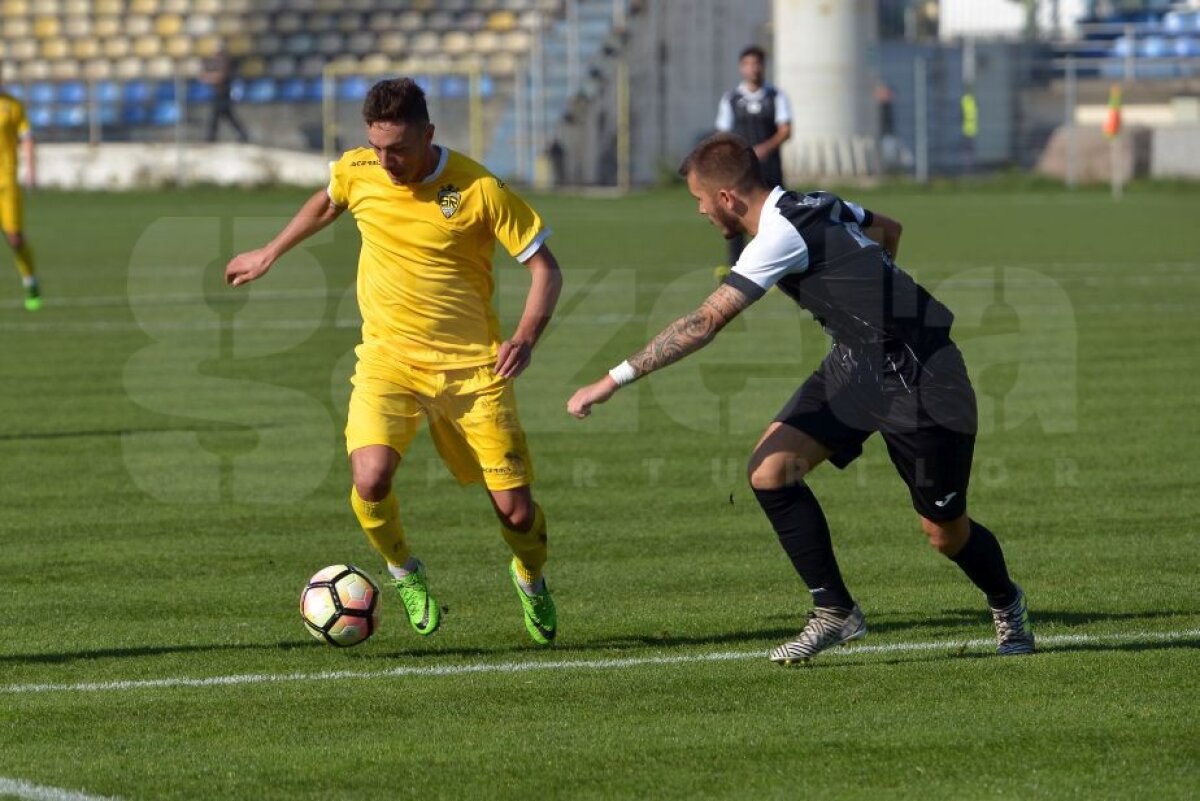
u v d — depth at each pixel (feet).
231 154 358.43
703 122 378.32
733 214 50.62
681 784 42.22
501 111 376.68
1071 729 46.19
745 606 61.57
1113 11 449.48
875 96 356.79
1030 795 41.22
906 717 47.55
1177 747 44.62
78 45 398.42
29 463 89.51
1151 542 70.95
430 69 357.61
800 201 50.24
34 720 48.11
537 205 314.35
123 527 75.25
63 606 61.82
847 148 354.13
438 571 67.72
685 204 316.60
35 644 56.65
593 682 51.80
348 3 395.34
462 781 42.57
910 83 386.93
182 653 55.52
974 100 374.02
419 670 53.47
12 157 154.40
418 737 46.24
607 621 59.77
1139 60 409.49
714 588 64.39
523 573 55.83
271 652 55.77
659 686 51.24
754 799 41.19
